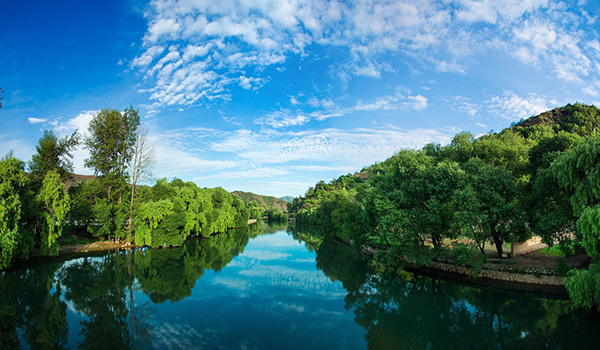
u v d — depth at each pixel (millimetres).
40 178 47438
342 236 68750
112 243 51344
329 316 21859
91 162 49500
